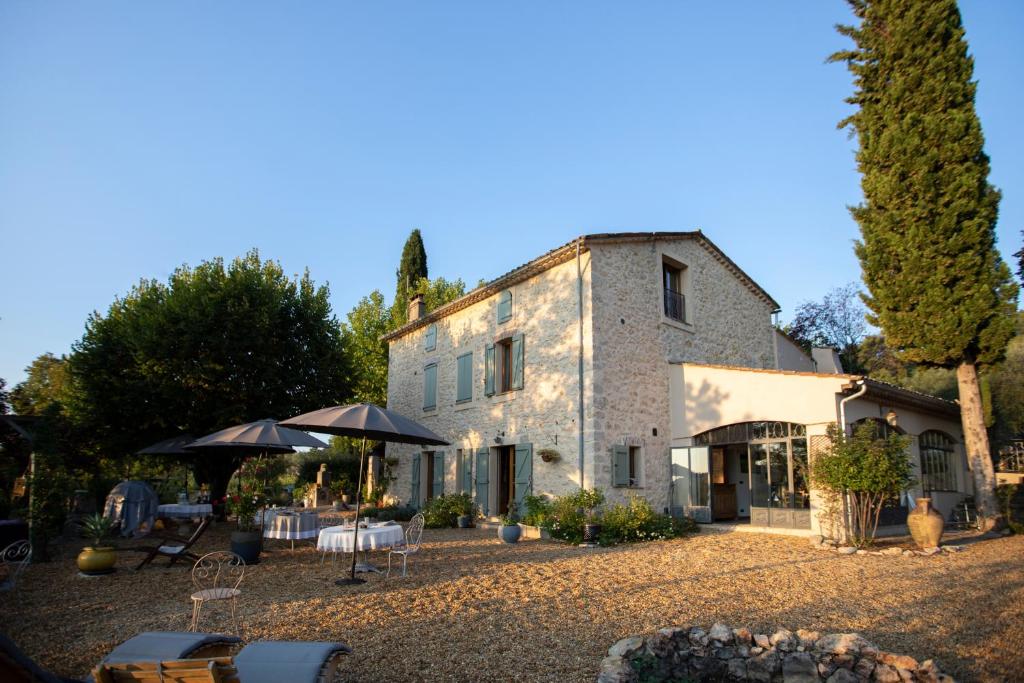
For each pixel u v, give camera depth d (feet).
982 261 37.50
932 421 46.50
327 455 88.28
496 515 46.85
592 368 38.99
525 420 44.06
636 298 42.93
